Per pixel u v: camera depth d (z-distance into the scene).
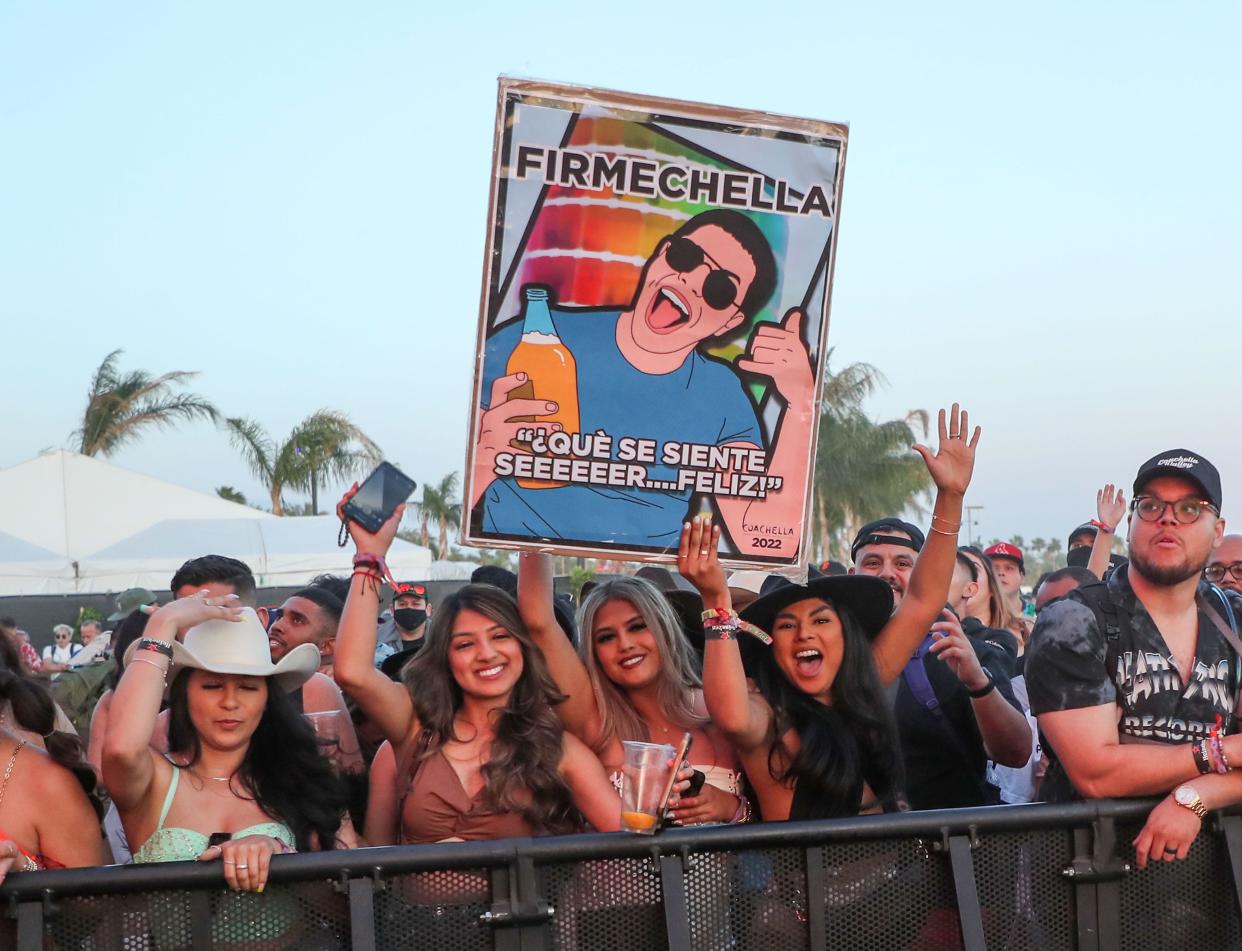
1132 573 3.56
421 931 2.96
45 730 3.22
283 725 3.52
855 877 3.19
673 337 3.44
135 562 18.81
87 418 37.19
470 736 3.68
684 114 3.43
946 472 3.89
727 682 3.45
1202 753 3.30
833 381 41.50
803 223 3.49
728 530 3.46
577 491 3.41
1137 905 3.33
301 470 38.94
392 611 9.10
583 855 3.02
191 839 3.26
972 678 4.29
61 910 2.83
